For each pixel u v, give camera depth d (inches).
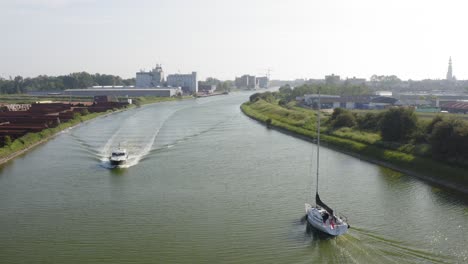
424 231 1985.7
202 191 2650.1
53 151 3929.6
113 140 4475.9
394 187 2726.4
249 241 1921.8
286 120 5885.8
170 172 3117.6
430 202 2416.3
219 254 1804.9
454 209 2295.8
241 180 2896.2
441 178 2824.8
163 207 2372.0
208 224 2118.6
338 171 3166.8
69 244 1920.5
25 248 1888.5
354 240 1883.6
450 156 3006.9
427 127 3590.1
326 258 1743.4
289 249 1836.9
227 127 5679.1
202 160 3508.9
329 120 5118.1
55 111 6835.6
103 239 1967.3
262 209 2317.9
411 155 3299.7
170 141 4419.3
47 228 2103.8
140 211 2314.2
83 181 2908.5
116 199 2522.1
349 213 2228.1
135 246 1889.8
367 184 2795.3
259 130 5428.2
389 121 3804.1
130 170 3191.4
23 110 6978.4
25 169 3253.0
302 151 3959.2
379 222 2097.7
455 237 1915.6
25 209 2372.0
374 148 3700.8
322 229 1957.4
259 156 3693.4
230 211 2293.3
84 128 5497.1
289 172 3120.1
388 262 1684.3
